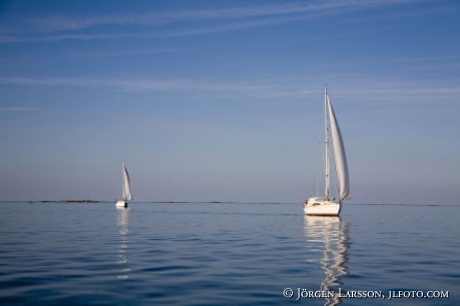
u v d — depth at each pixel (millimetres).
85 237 32219
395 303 13383
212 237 33375
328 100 56781
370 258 22266
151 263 20156
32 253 23125
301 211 102812
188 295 14109
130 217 66000
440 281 16453
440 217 74438
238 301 13453
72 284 15477
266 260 21422
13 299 13422
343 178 55688
